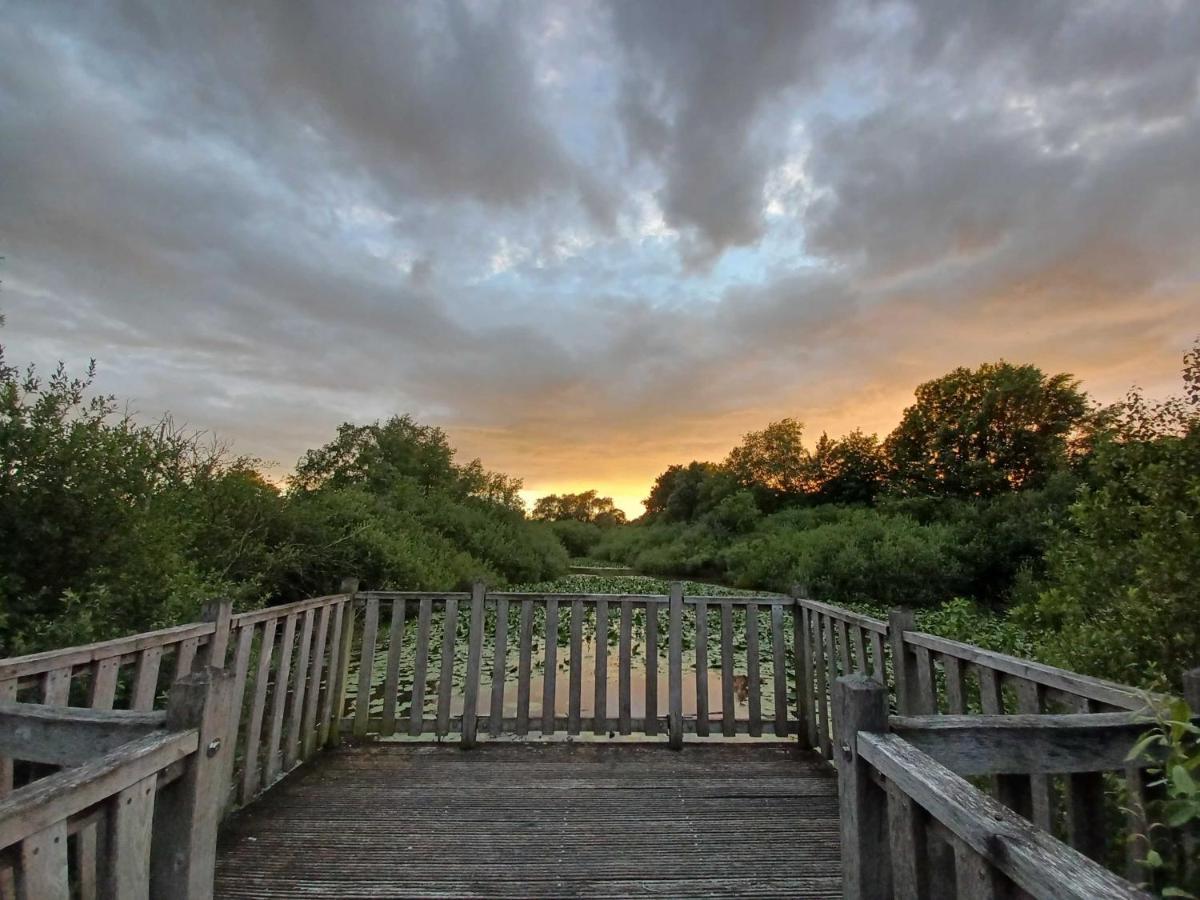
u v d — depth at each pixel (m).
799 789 3.14
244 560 6.82
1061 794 1.87
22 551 3.10
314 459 17.09
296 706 3.32
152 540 3.58
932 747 1.32
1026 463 19.52
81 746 1.36
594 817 2.83
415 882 2.29
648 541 33.97
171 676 2.80
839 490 27.53
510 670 6.64
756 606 3.94
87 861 1.63
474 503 20.00
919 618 7.94
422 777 3.26
